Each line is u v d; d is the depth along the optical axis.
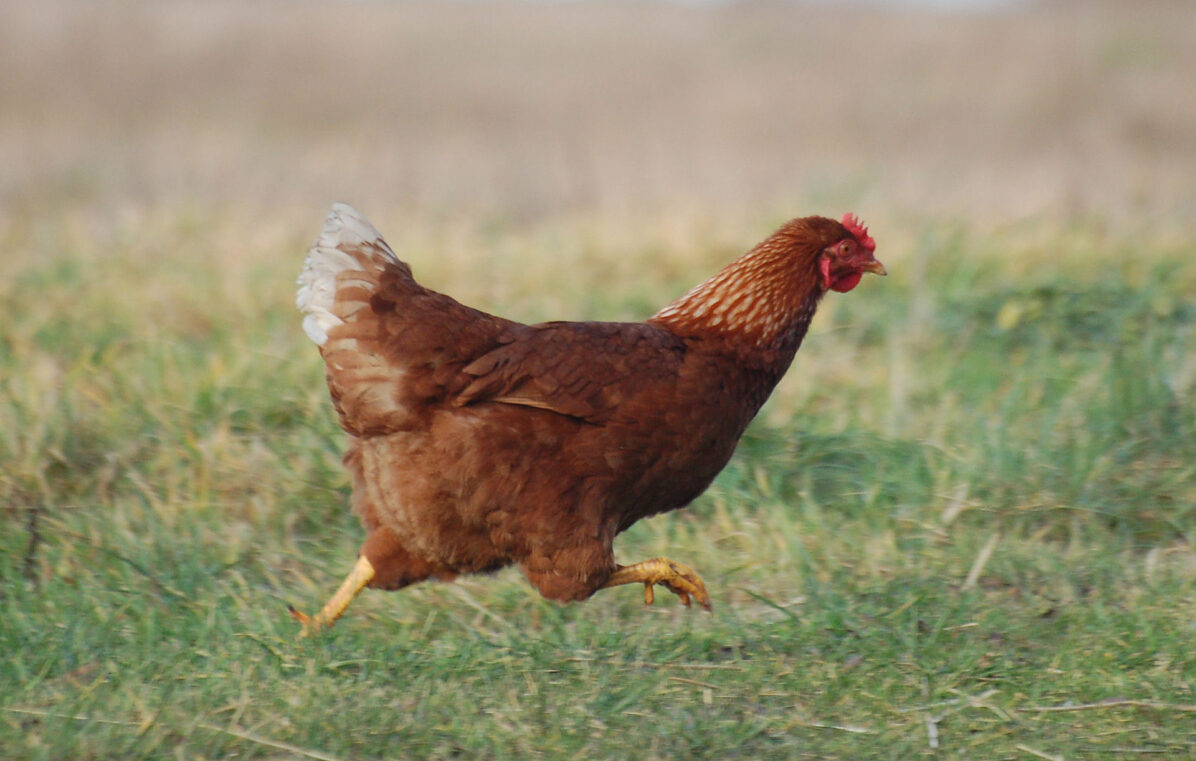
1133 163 42.56
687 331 12.66
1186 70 62.81
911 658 12.19
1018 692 11.55
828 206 29.89
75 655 11.66
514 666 11.95
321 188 36.16
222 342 19.75
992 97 56.06
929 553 14.55
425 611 13.39
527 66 66.31
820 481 16.27
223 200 32.94
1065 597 13.60
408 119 52.41
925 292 22.67
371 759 10.25
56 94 52.38
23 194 34.12
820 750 10.64
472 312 11.75
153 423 16.55
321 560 14.45
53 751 10.00
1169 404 17.08
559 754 10.38
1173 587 13.52
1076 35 73.44
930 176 38.31
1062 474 15.77
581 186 36.94
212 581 13.46
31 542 13.94
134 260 24.88
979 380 18.92
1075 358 19.45
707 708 11.30
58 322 20.78
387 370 11.33
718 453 12.47
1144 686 11.56
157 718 10.51
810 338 21.33
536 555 11.91
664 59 69.44
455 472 11.48
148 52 60.28
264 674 11.49
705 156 43.94
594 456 11.70
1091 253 25.39
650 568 12.41
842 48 72.06
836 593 13.51
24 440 15.70
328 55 63.66
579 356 11.63
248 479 15.59
